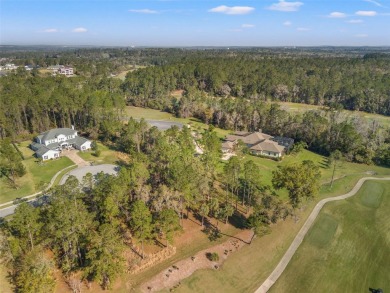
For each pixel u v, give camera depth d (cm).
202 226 5634
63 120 10694
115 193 4891
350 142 9881
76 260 4341
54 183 6862
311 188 5725
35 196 6344
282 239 5528
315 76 18488
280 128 11675
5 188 6650
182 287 4391
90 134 10031
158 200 5131
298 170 5856
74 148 8925
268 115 11969
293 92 17312
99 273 3919
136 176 5559
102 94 11431
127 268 4512
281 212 5475
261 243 5362
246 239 5434
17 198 6250
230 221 5891
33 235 4366
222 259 4950
